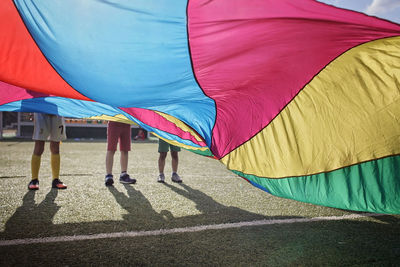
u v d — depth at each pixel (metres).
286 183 3.30
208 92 2.73
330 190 3.02
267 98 3.05
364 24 2.01
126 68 2.20
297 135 3.26
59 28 1.92
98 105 3.77
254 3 1.80
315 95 3.02
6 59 2.28
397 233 2.65
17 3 1.83
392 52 2.50
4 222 2.61
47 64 2.29
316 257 2.10
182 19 1.85
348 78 2.81
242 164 3.63
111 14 1.82
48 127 3.93
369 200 2.84
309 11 1.87
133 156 8.07
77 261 1.92
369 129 2.93
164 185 4.49
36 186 3.88
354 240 2.45
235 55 2.22
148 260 1.97
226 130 3.53
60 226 2.56
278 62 2.45
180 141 4.14
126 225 2.65
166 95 2.67
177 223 2.76
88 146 10.66
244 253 2.13
